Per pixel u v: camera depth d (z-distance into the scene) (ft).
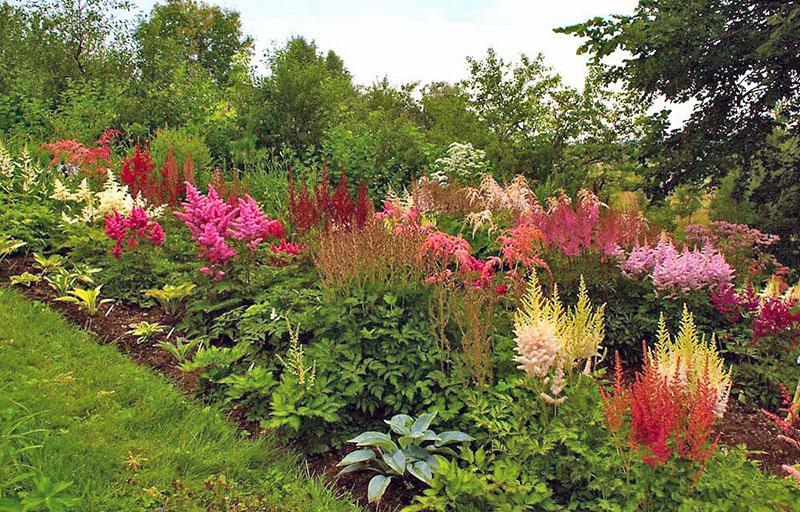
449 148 47.55
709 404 11.00
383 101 94.38
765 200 39.96
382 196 43.01
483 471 12.14
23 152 28.12
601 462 11.80
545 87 66.85
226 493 11.99
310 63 52.13
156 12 116.16
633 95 60.03
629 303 21.88
